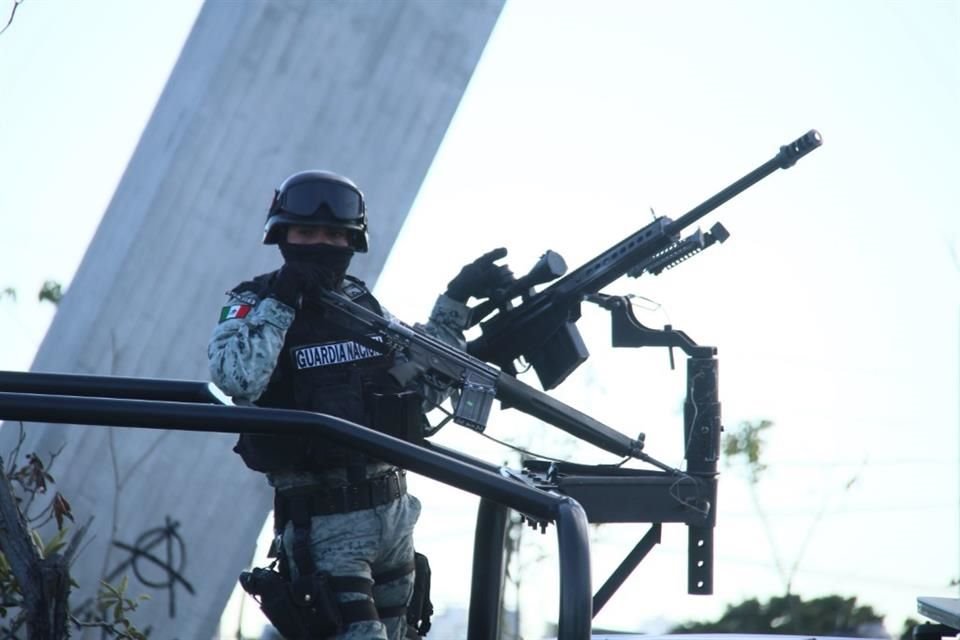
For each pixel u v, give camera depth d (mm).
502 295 13609
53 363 26266
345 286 11695
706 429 13930
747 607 37156
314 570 10594
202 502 25000
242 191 25547
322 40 25922
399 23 26328
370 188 26031
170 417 8094
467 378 11984
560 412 12859
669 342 14102
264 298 10820
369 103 26125
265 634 21797
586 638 7762
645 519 13469
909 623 36562
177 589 24781
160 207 25359
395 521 10945
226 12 27656
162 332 25188
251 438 10688
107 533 24172
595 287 13695
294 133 25781
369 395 11086
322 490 10695
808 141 13125
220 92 25703
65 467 24016
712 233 13586
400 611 11203
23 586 10078
